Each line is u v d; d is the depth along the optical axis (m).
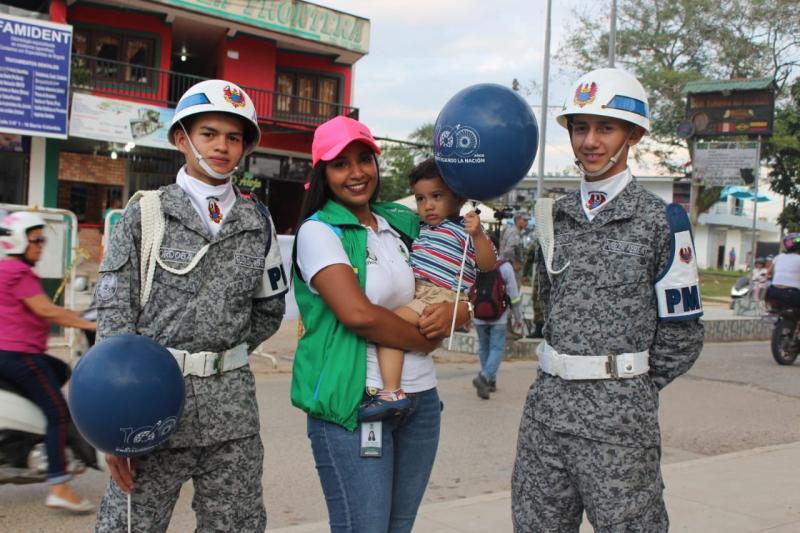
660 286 2.66
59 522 4.33
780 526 4.40
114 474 2.43
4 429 4.30
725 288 30.69
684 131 20.73
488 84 3.00
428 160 3.18
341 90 23.56
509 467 5.83
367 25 22.48
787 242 11.97
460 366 10.38
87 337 5.70
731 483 5.26
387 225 3.00
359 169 2.81
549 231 2.86
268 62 21.83
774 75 31.77
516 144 2.85
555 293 2.81
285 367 9.23
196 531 2.73
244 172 21.41
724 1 31.56
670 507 4.72
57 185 18.27
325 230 2.73
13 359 4.30
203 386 2.56
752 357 12.73
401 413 2.71
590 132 2.70
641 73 32.59
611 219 2.68
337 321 2.75
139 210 2.54
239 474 2.65
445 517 4.46
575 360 2.67
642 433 2.63
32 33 15.19
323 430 2.73
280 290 2.83
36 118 15.48
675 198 41.47
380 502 2.67
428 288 2.89
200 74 24.16
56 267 8.89
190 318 2.54
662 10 32.50
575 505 2.79
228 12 19.81
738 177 20.12
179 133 2.65
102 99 17.09
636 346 2.67
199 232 2.57
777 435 7.23
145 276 2.54
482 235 2.99
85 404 2.26
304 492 5.01
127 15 19.23
